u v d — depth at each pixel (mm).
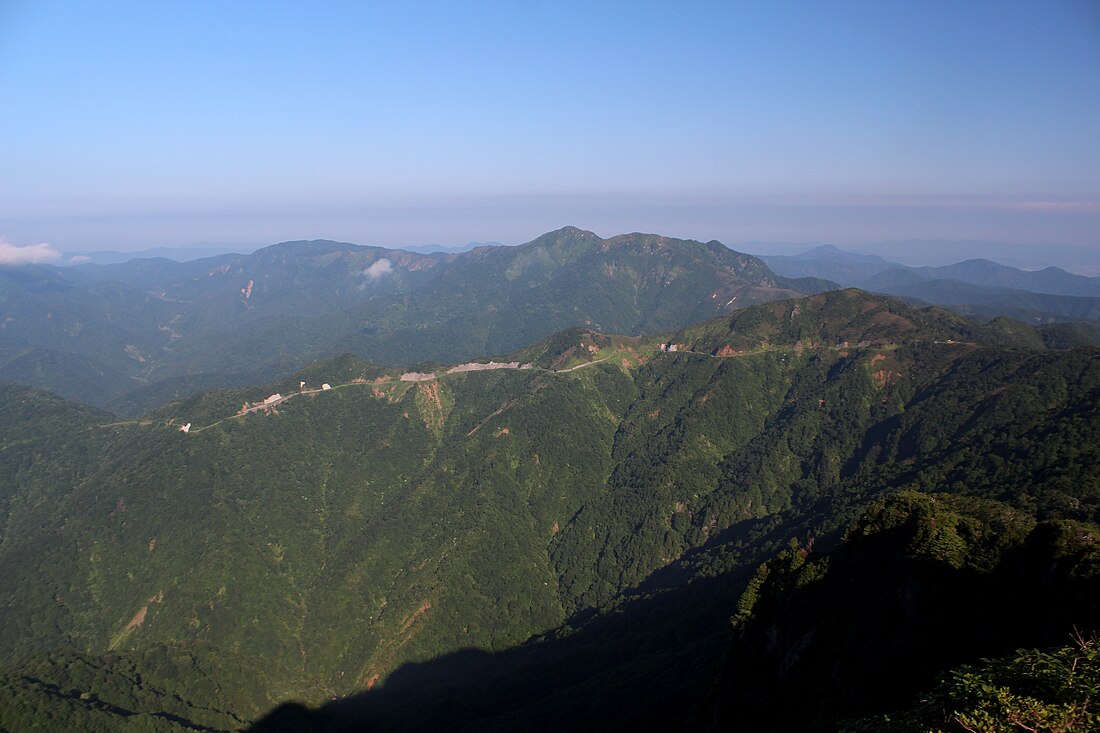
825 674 59281
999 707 24719
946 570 56906
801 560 74312
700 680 84188
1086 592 45594
